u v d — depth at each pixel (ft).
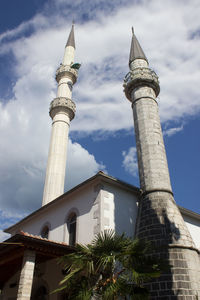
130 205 49.70
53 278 45.11
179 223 43.78
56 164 79.71
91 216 45.91
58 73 101.76
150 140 55.31
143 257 28.30
